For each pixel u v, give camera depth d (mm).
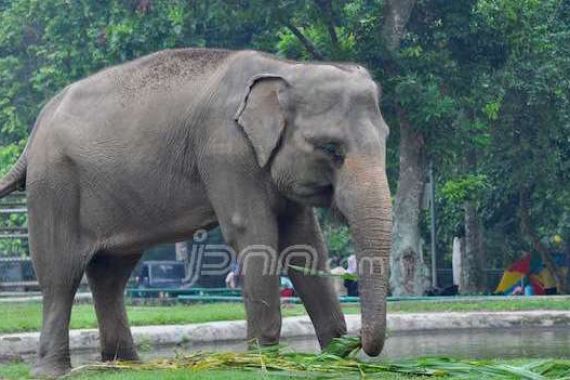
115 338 11883
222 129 10789
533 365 9570
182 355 11148
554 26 27828
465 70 25375
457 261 33875
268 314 10586
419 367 9477
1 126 36406
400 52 24422
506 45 25250
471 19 24875
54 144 11516
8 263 26047
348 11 24656
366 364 9555
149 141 11164
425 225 34562
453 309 19531
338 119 10188
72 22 27656
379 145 10148
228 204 10719
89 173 11352
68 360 11547
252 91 10648
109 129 11344
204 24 25062
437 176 33094
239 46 26109
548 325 18562
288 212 10945
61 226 11508
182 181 11086
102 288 11852
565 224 30875
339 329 11117
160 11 25453
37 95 35531
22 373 11719
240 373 9336
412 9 25031
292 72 10539
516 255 33125
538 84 26984
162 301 24062
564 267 31969
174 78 11250
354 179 9992
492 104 25516
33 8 29516
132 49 25625
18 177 11992
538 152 28656
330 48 25109
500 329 18125
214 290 25875
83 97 11625
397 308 19797
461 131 25266
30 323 15953
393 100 24578
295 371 9492
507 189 30594
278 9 24109
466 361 9633
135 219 11297
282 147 10484
